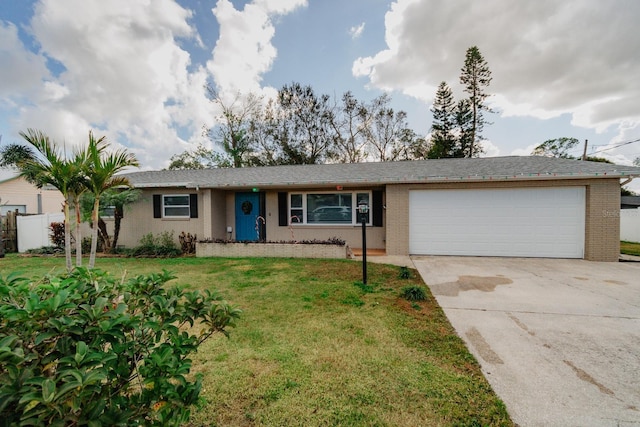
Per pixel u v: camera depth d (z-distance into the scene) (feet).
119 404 4.12
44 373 3.97
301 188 33.94
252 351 9.45
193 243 31.60
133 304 5.64
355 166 37.65
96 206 16.52
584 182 25.27
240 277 19.47
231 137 82.43
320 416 6.53
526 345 9.80
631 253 29.43
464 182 27.55
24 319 3.81
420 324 11.62
